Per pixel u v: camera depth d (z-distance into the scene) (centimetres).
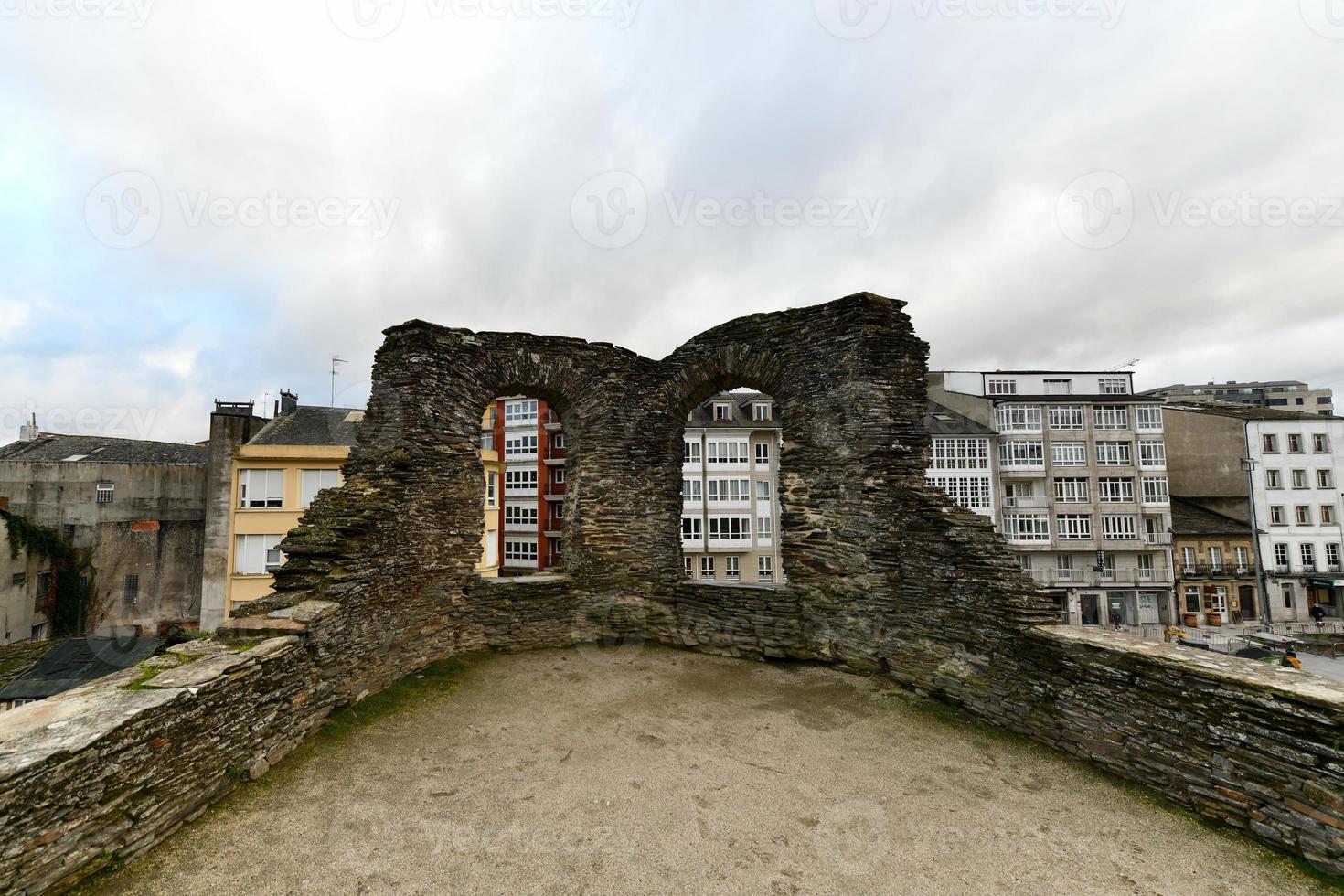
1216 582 3747
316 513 830
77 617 2575
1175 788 562
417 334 973
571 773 604
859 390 966
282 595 723
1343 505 3888
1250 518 3825
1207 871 466
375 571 823
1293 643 2898
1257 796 506
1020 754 666
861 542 951
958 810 548
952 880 448
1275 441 3981
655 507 1144
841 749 675
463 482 1038
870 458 948
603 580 1122
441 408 996
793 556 1035
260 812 512
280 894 409
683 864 459
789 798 563
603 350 1160
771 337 1077
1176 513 4041
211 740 516
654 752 658
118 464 2670
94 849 402
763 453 3441
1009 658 741
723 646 1039
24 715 429
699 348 1144
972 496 3666
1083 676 656
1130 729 606
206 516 2486
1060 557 3666
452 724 725
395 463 901
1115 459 3684
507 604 1059
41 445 3300
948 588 832
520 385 1113
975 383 4116
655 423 1158
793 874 451
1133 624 3606
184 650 588
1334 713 469
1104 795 578
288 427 2570
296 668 643
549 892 422
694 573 3406
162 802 460
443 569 991
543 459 3769
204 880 419
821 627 987
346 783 570
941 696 822
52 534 2555
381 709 759
